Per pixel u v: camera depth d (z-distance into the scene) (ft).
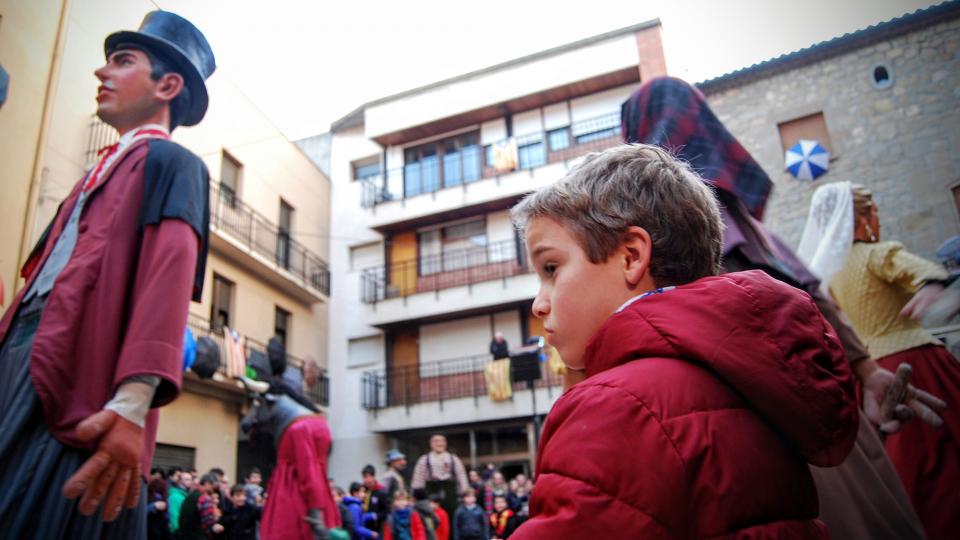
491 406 54.24
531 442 54.08
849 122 15.74
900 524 4.91
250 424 11.88
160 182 5.90
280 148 55.06
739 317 2.75
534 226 3.47
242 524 22.94
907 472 7.08
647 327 2.87
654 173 3.28
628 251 3.22
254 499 23.80
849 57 16.21
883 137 15.07
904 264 9.91
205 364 37.40
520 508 31.27
